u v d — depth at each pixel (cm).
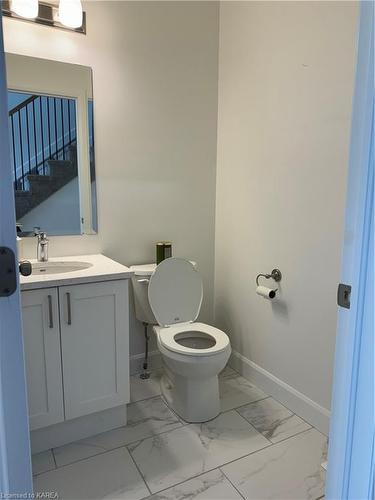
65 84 194
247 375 233
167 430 180
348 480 89
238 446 168
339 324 90
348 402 87
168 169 233
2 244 76
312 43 170
